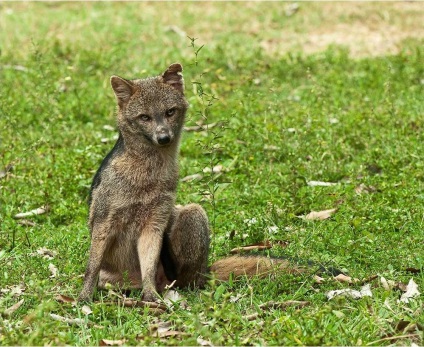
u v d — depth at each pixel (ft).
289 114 54.80
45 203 43.70
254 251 37.70
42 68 61.00
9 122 52.54
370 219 40.16
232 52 71.56
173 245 35.32
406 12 81.35
